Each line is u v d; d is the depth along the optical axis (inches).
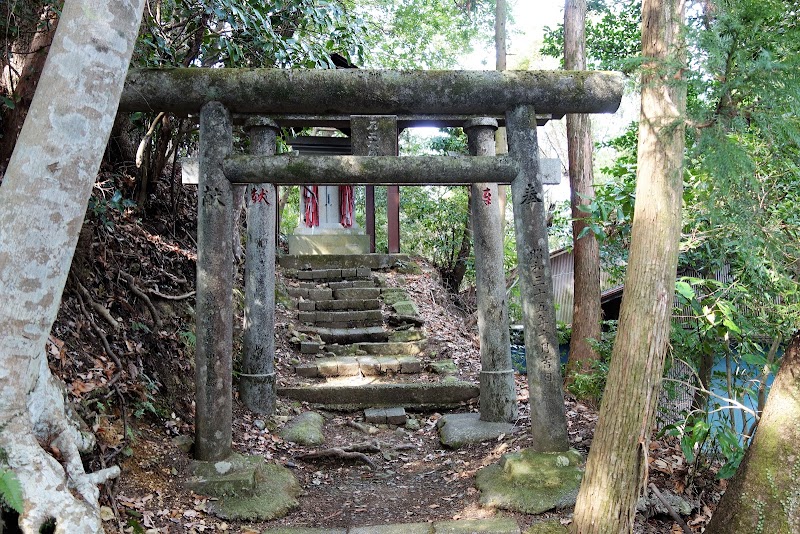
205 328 161.8
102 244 195.0
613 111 174.4
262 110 171.9
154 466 151.7
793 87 97.3
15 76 186.9
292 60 238.5
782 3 123.5
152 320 201.5
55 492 98.0
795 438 117.3
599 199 194.4
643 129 123.3
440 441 210.1
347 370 265.1
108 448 141.0
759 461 120.8
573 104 170.9
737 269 173.5
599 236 196.7
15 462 95.6
